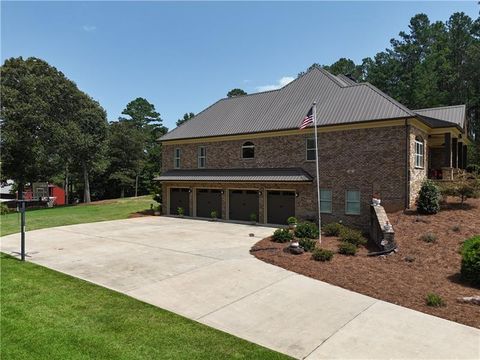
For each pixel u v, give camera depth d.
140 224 24.83
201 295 9.66
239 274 11.62
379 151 20.16
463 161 29.48
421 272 11.36
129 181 55.47
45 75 41.00
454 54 53.09
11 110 36.38
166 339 6.95
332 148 21.84
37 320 7.70
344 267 12.20
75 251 15.40
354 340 7.02
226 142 26.91
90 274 11.66
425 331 7.38
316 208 22.36
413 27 56.56
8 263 13.12
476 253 10.18
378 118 19.97
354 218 20.94
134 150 56.28
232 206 26.67
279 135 24.09
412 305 8.80
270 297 9.49
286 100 26.80
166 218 28.56
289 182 22.56
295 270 11.96
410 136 19.50
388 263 12.49
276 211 24.33
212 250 15.40
